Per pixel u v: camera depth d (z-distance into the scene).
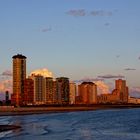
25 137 92.62
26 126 132.62
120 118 191.88
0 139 87.81
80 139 88.31
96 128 123.38
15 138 90.25
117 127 127.31
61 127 128.88
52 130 115.50
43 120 175.50
